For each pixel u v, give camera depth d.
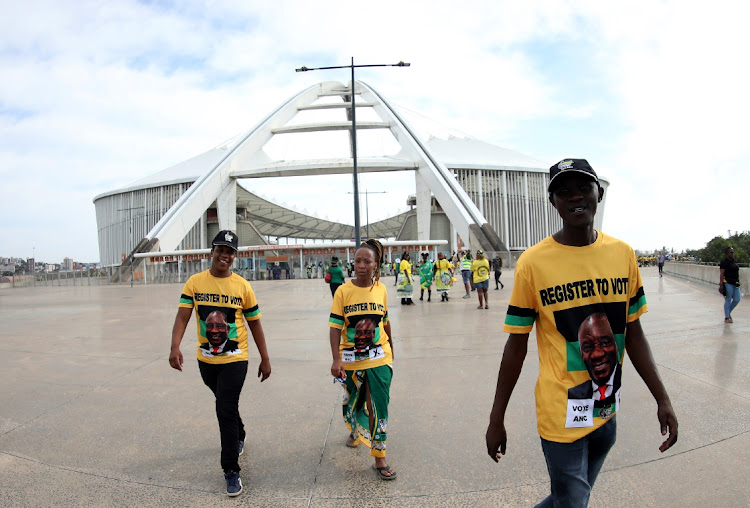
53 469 4.00
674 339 8.53
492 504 3.33
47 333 11.23
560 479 2.29
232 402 3.79
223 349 3.94
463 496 3.45
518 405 5.25
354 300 4.11
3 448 4.44
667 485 3.51
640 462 3.86
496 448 2.53
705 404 5.08
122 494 3.60
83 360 8.09
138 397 5.93
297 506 3.39
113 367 7.54
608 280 2.30
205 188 60.94
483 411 5.11
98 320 13.77
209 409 5.45
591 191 2.28
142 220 74.25
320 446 4.39
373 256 4.17
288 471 3.92
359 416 4.02
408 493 3.51
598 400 2.29
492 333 9.80
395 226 93.50
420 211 66.12
